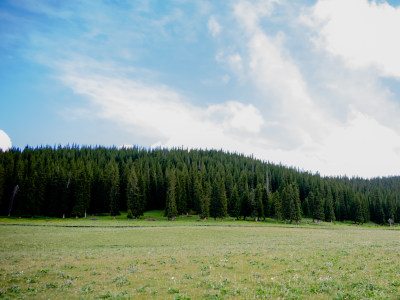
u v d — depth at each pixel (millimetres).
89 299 11789
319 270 16203
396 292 11539
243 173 154500
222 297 11445
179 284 13891
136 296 11969
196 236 46062
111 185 112938
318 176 184000
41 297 12234
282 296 11430
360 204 123500
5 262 21109
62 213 98438
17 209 93188
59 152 166125
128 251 27344
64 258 22859
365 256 20859
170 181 110250
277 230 60969
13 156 129750
